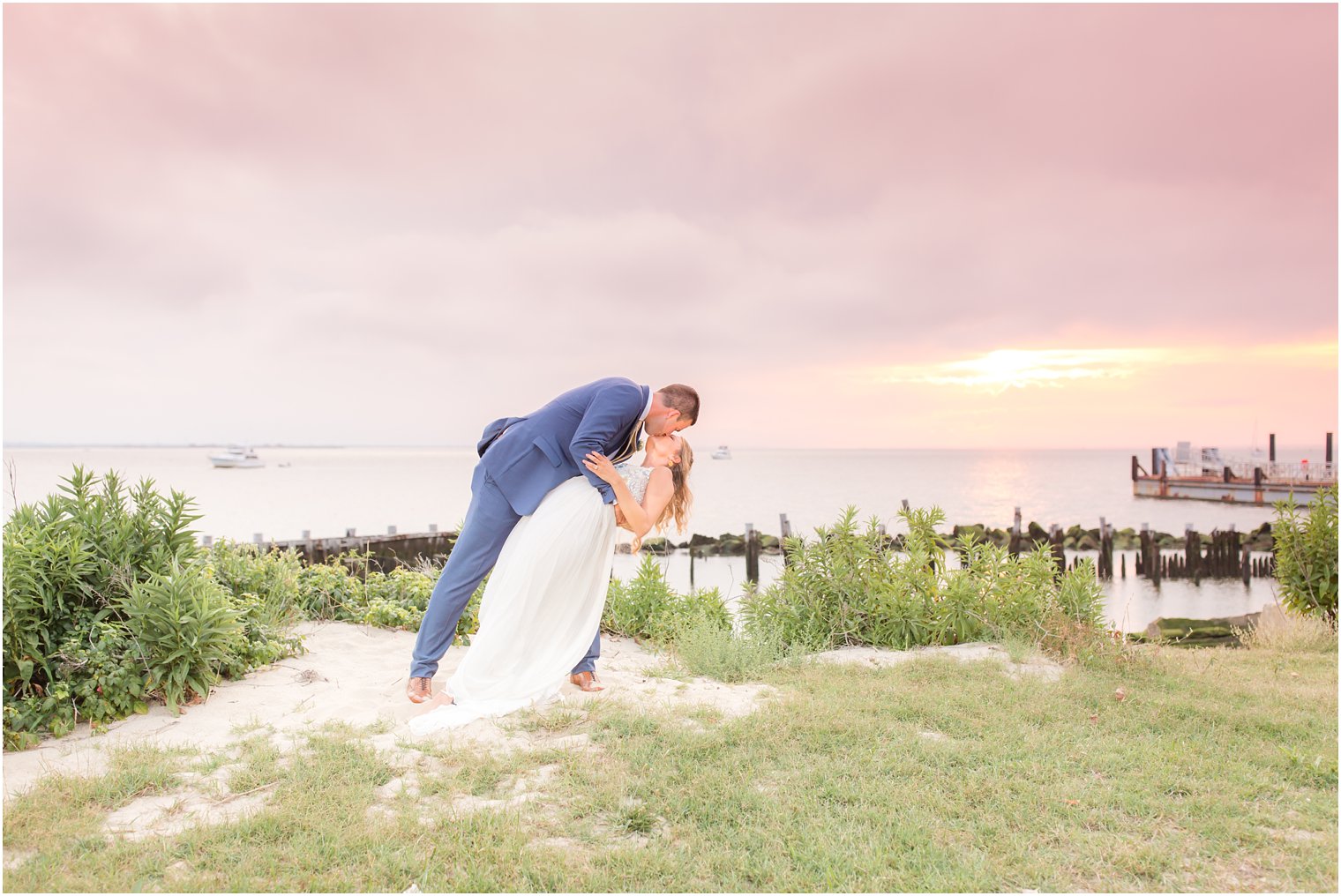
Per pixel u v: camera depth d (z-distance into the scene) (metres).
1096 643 5.56
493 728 3.83
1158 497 51.50
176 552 4.43
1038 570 6.22
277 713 4.05
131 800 3.00
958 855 2.73
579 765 3.36
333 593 6.44
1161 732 3.99
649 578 6.59
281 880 2.46
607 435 4.23
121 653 3.91
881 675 5.05
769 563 21.75
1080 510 42.03
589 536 4.27
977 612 6.10
